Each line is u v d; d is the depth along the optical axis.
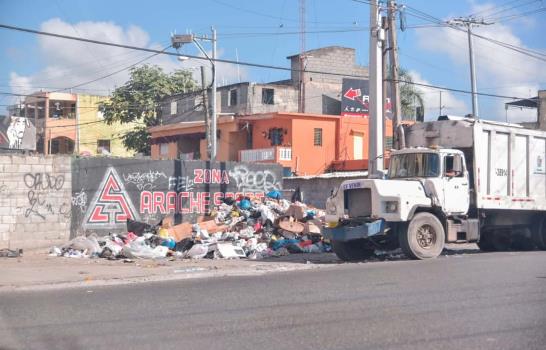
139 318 8.45
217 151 43.38
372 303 9.16
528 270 12.71
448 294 9.81
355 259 16.61
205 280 12.58
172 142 47.34
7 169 17.47
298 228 19.44
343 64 50.91
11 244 17.50
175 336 7.38
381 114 20.05
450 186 16.17
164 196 20.98
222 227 19.72
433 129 17.69
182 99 50.44
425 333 7.32
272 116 39.81
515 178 18.05
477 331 7.41
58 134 56.91
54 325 8.11
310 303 9.27
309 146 39.97
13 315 8.83
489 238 19.05
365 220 15.64
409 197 15.52
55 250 17.50
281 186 24.47
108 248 17.05
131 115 52.69
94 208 19.22
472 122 17.02
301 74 48.91
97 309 9.21
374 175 18.41
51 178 18.28
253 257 17.27
